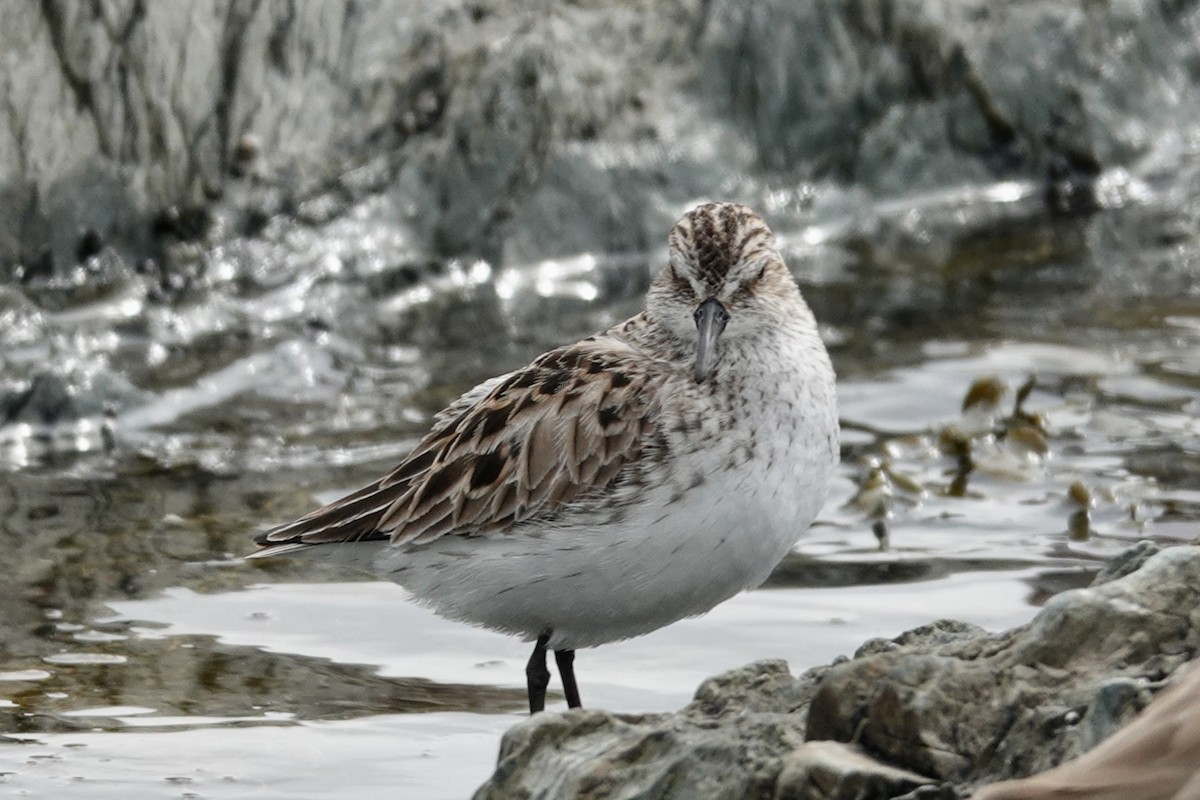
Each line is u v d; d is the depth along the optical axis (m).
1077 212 19.23
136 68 17.31
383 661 10.62
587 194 18.22
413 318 16.92
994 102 19.70
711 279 9.67
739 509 9.24
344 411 14.91
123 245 17.28
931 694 6.82
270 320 16.50
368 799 8.82
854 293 17.27
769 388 9.40
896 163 19.41
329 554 10.05
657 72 18.95
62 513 12.94
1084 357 15.42
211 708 9.93
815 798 6.62
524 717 9.84
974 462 13.32
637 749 7.23
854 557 11.85
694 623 10.88
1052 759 6.59
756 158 19.00
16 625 11.02
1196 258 17.86
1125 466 13.23
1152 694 6.56
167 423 14.61
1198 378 14.87
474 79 18.30
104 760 9.27
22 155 16.95
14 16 16.86
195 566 12.01
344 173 17.91
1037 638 6.98
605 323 16.75
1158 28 20.41
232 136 17.75
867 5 19.48
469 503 9.60
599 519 9.32
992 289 17.28
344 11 18.14
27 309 16.11
